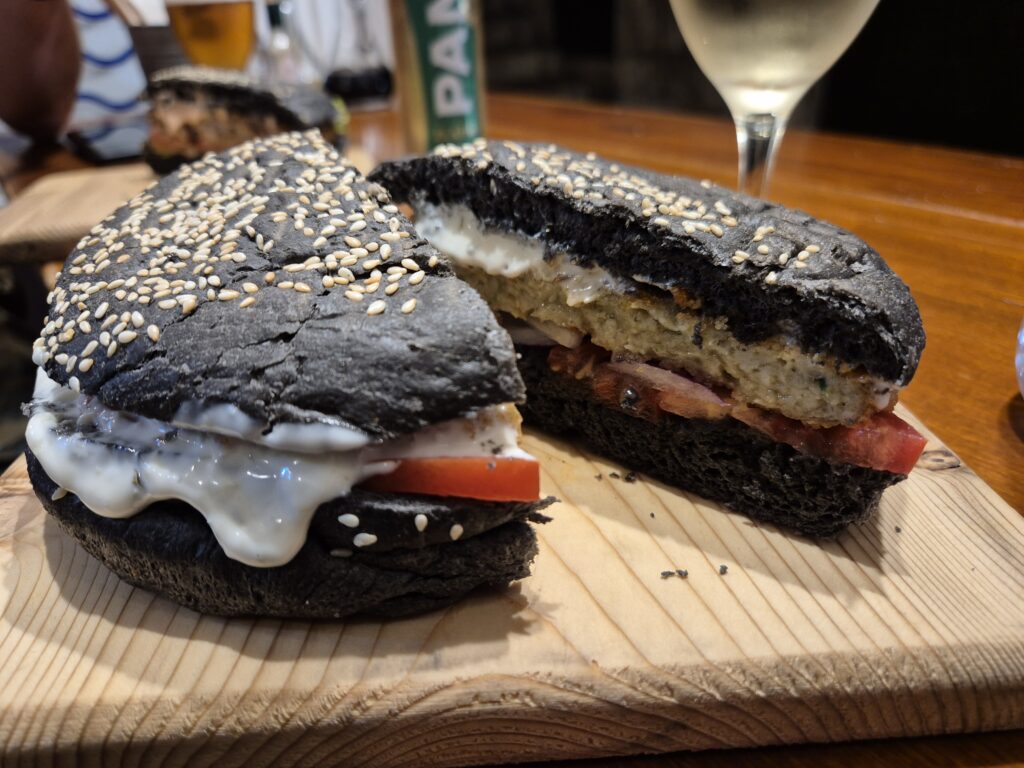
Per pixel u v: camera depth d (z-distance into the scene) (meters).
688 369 0.24
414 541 0.19
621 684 0.18
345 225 0.24
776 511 0.23
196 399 0.19
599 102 0.79
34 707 0.18
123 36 0.65
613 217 0.24
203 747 0.17
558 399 0.28
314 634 0.19
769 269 0.22
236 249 0.23
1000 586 0.20
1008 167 0.43
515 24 0.81
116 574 0.21
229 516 0.19
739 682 0.18
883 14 0.51
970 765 0.18
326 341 0.19
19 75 0.52
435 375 0.18
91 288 0.23
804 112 0.58
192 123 0.50
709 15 0.27
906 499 0.23
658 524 0.23
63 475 0.20
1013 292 0.30
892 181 0.42
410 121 0.45
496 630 0.19
